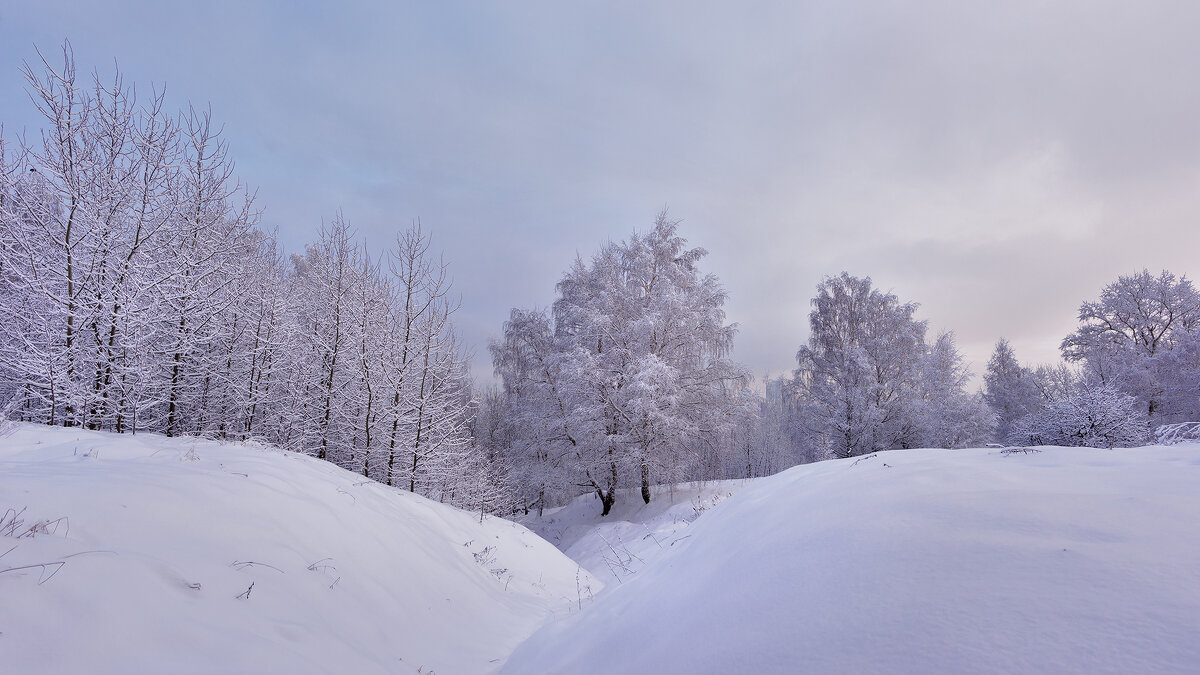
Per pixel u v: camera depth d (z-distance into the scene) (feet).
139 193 34.04
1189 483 7.38
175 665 8.87
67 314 29.27
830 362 89.35
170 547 12.14
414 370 49.73
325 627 12.99
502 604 23.17
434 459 48.55
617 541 53.62
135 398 33.88
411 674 13.43
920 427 79.61
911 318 87.20
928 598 5.85
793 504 11.07
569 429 74.79
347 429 48.91
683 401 69.56
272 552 14.56
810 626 6.26
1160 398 70.74
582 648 11.14
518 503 84.38
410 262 49.49
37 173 29.71
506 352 86.74
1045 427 41.24
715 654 6.77
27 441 18.63
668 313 69.41
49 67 30.14
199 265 38.99
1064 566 5.74
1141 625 4.57
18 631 7.74
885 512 8.52
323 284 49.60
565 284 83.66
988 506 7.75
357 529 19.54
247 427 45.65
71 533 10.73
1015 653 4.66
